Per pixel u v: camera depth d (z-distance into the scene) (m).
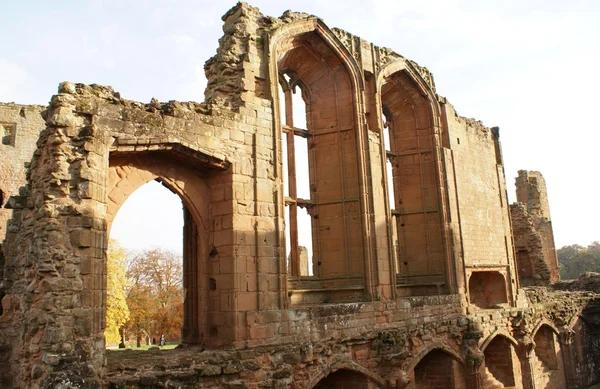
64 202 12.41
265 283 16.53
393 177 26.72
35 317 11.81
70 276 12.08
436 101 26.62
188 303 17.48
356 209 21.17
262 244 16.70
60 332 11.62
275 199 17.39
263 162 17.31
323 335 17.78
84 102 13.22
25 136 39.00
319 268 21.48
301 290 20.03
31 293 12.12
